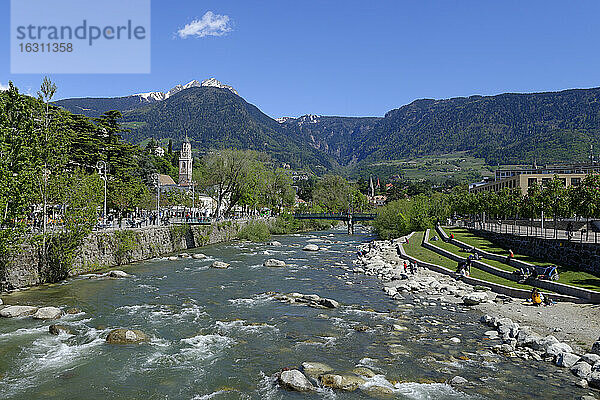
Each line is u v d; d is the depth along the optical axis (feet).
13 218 107.55
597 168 348.59
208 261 183.73
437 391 59.31
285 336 84.02
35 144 123.85
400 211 330.75
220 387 61.57
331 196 577.02
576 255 132.67
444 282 135.03
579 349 72.95
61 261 133.18
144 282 135.23
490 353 73.67
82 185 140.87
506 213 216.74
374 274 157.38
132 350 75.56
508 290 115.96
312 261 194.18
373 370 66.80
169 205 343.26
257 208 427.33
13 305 99.91
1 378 63.36
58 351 74.13
